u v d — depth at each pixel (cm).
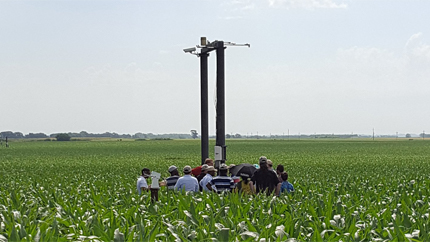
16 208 1380
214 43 2156
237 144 16462
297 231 967
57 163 5838
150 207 1215
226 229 910
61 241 918
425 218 1138
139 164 5291
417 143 17488
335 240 933
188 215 1077
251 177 1683
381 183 2341
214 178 1670
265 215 1164
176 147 13362
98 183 2448
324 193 1688
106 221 1091
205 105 2364
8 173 3875
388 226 1048
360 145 14938
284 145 15038
